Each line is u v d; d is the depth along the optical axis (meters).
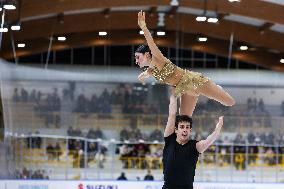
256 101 33.56
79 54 33.81
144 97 33.44
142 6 33.16
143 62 12.54
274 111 33.31
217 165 30.58
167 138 12.27
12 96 33.00
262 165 31.23
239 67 34.00
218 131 11.88
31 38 33.38
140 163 31.42
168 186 11.93
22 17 32.16
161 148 31.94
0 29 32.03
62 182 27.03
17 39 33.22
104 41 33.81
